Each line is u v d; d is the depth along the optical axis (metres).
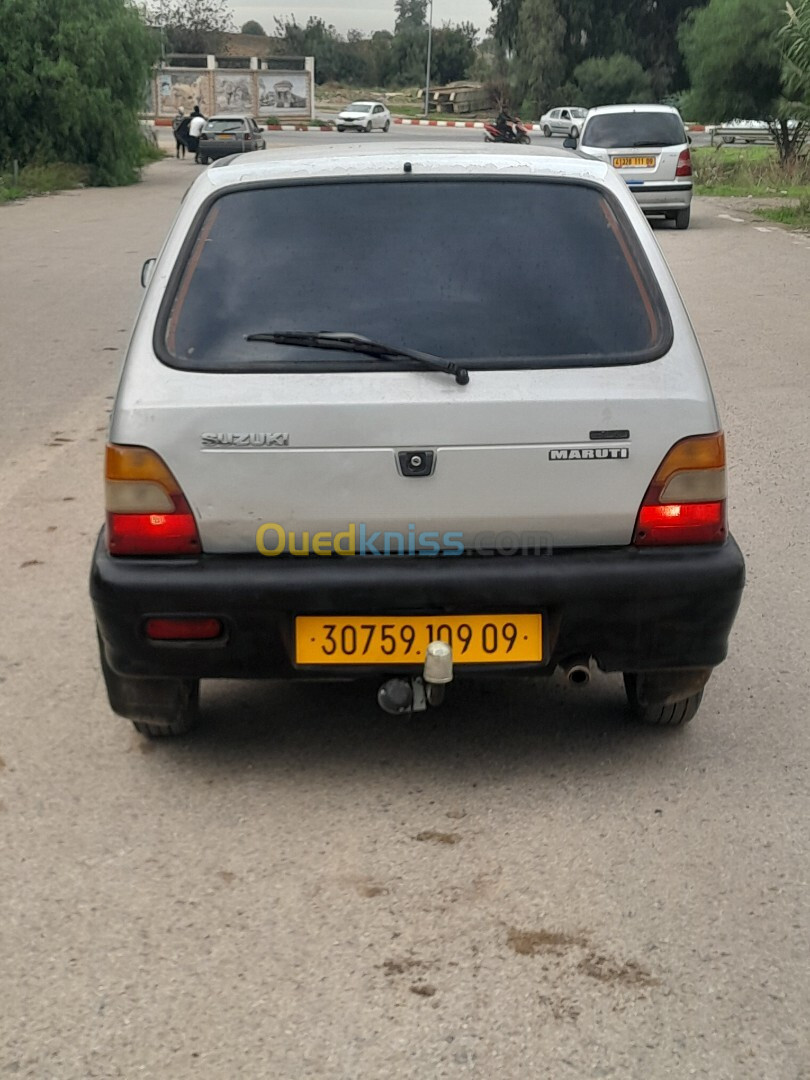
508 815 3.92
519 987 3.10
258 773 4.20
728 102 32.53
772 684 4.88
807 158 32.66
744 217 24.52
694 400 3.83
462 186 4.14
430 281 3.94
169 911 3.42
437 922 3.37
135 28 35.88
